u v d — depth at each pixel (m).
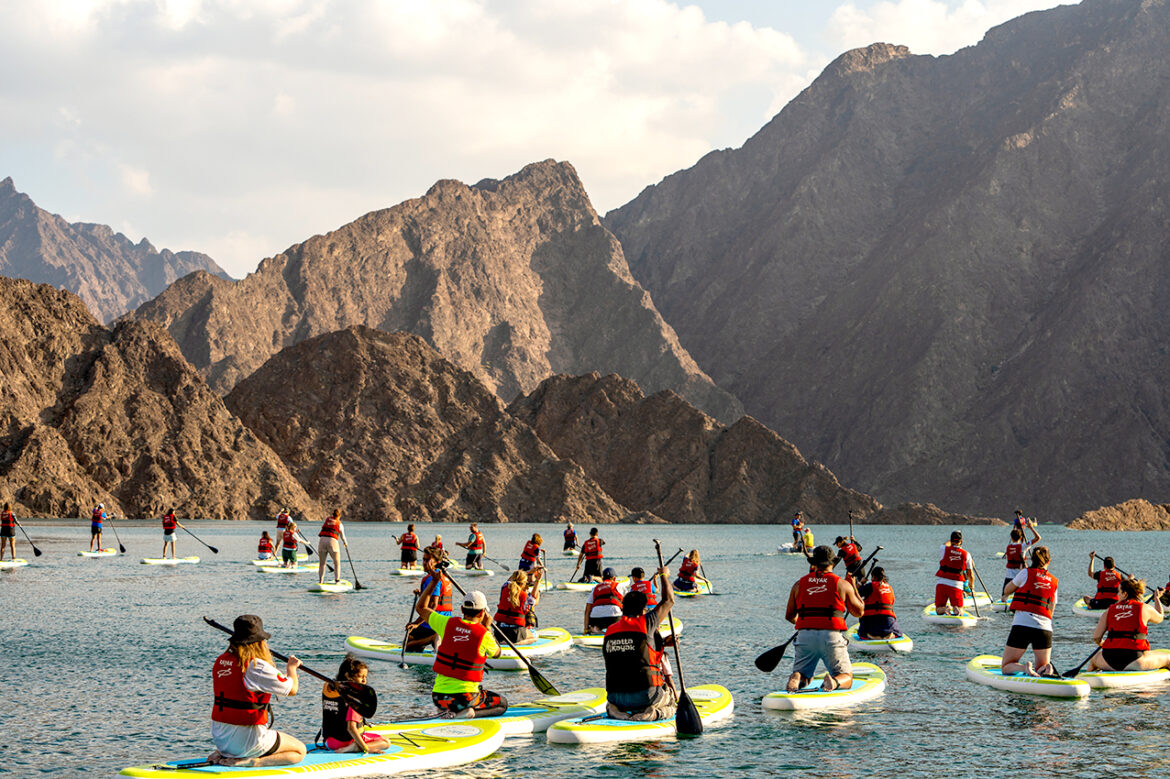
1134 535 114.69
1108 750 13.92
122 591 35.78
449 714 15.37
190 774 11.95
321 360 156.12
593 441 173.75
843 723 15.62
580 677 19.55
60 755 13.56
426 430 149.88
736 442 167.12
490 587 39.88
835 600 17.09
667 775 12.84
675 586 37.97
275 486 124.38
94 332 131.88
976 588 40.03
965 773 12.85
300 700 17.45
